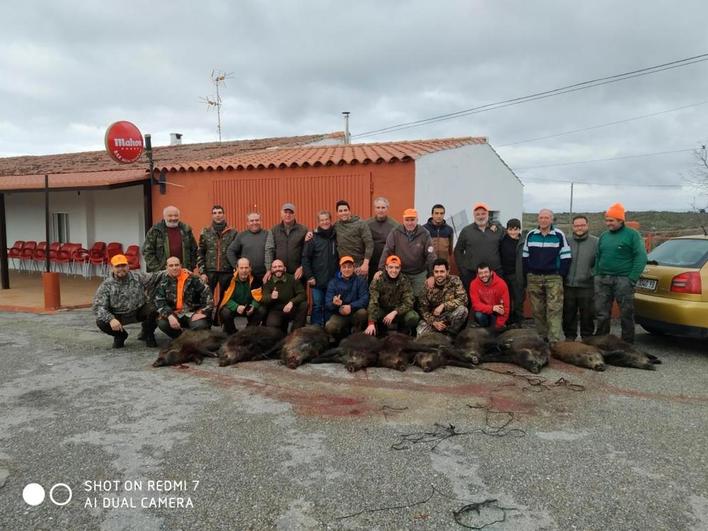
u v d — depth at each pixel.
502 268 8.03
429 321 7.29
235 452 4.09
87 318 9.77
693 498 3.44
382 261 7.46
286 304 7.58
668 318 6.99
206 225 10.87
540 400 5.25
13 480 3.69
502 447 4.16
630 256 6.93
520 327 7.84
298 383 5.80
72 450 4.13
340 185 9.41
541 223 7.23
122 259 7.22
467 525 3.15
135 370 6.33
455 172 10.76
